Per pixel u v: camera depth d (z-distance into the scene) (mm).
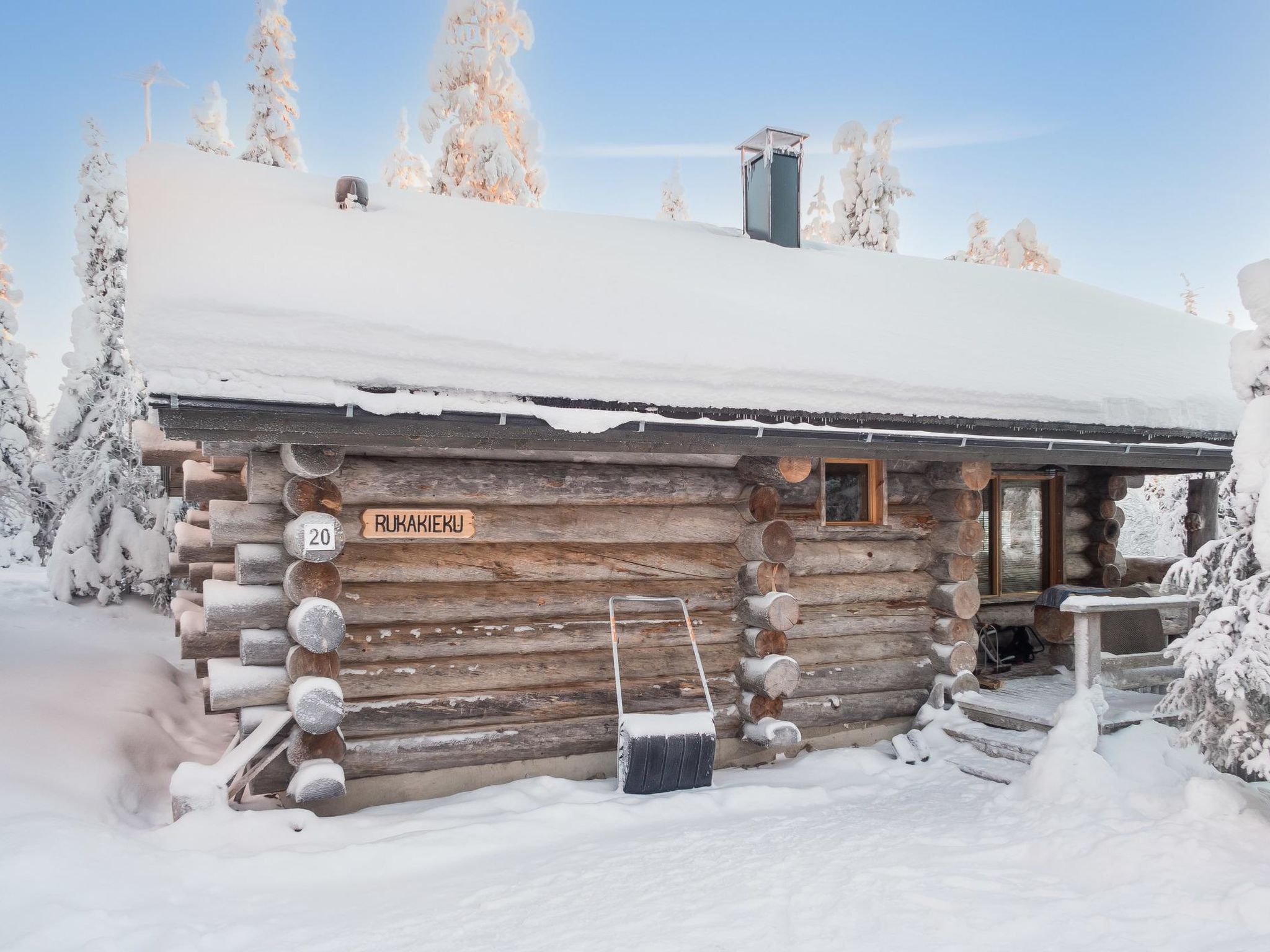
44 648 9680
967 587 7516
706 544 6926
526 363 5570
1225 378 8812
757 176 10086
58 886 4137
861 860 4562
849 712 7320
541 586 6430
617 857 4801
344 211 7277
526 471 6230
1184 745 5090
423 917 4090
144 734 6852
